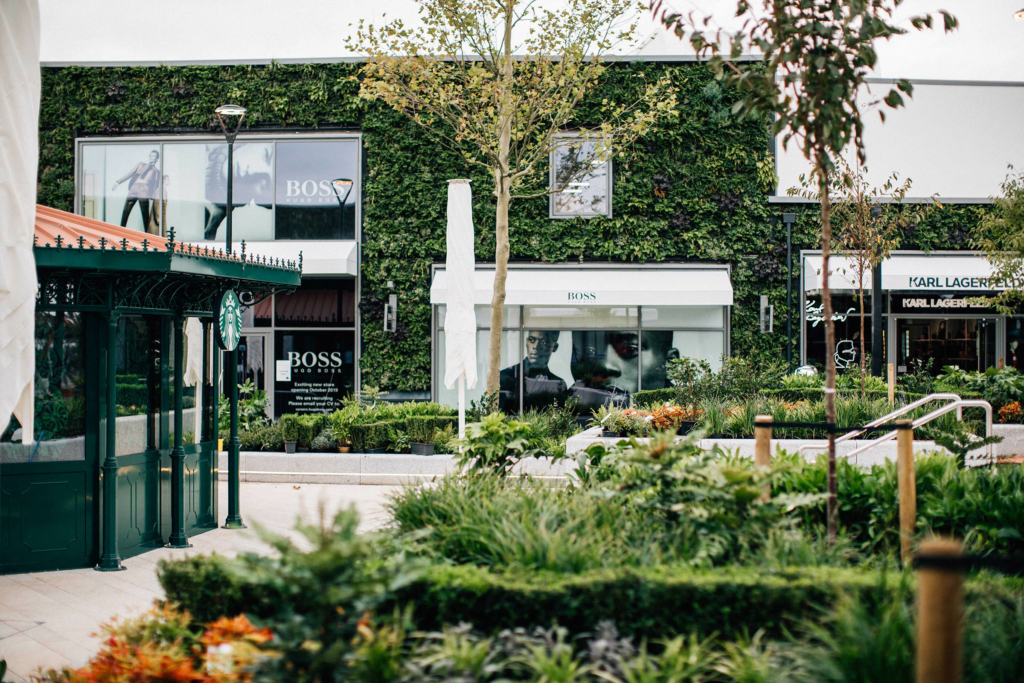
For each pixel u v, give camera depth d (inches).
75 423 271.3
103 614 222.2
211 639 131.4
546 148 539.8
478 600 141.2
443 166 721.6
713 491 173.2
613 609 139.4
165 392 303.3
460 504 193.2
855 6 174.4
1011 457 393.7
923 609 94.4
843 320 721.0
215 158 742.5
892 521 198.4
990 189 748.6
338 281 732.7
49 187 743.1
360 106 727.1
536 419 493.0
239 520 338.3
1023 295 598.2
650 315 717.3
